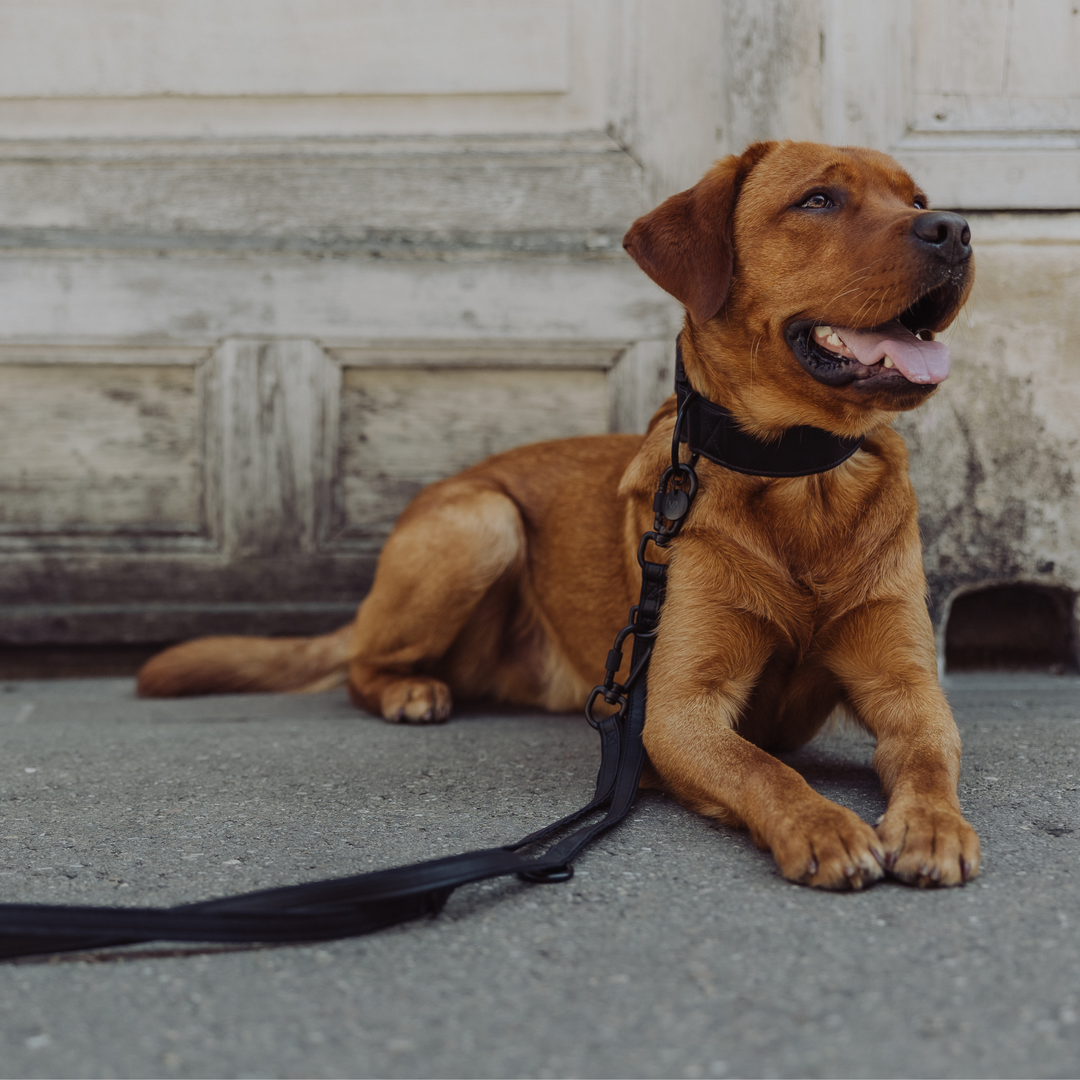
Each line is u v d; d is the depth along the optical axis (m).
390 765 1.70
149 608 2.21
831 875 1.36
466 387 2.20
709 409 1.64
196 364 2.19
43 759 1.73
